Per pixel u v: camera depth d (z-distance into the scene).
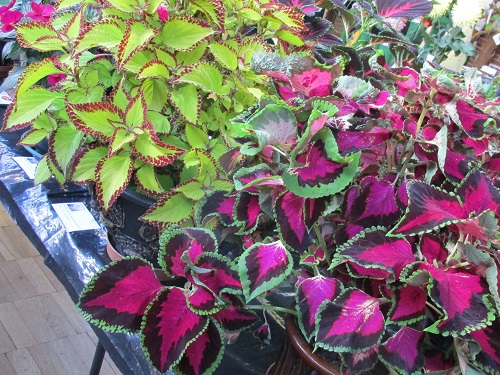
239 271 0.60
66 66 0.88
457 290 0.50
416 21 1.75
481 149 0.62
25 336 1.75
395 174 0.64
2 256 2.08
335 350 0.52
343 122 0.61
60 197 1.25
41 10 1.24
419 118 0.61
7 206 1.24
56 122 0.94
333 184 0.55
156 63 0.83
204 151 0.84
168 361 0.55
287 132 0.58
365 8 1.05
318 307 0.58
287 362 0.68
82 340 1.79
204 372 0.58
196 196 0.85
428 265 0.52
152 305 0.57
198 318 0.58
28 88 0.90
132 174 0.92
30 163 1.37
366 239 0.56
